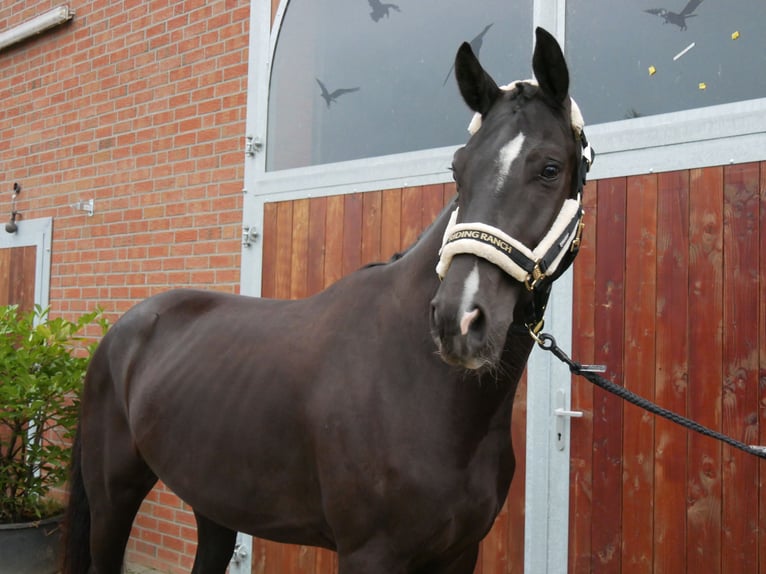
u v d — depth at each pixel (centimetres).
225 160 362
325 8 334
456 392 150
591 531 244
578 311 251
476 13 286
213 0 373
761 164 216
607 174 247
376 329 164
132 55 415
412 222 290
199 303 225
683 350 229
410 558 153
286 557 314
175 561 359
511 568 260
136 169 407
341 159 325
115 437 227
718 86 228
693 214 228
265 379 178
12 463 363
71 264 445
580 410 248
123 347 230
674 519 228
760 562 212
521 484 259
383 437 152
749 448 162
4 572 348
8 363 346
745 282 218
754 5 221
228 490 183
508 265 131
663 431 231
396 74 309
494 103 151
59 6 457
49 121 470
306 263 325
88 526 240
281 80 343
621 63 249
